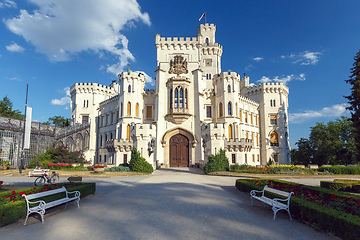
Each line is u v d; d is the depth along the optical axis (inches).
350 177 1141.1
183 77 1786.4
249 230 350.6
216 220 395.2
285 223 388.2
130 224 372.5
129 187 758.5
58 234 332.8
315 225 358.9
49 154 1724.9
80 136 2253.9
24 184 823.7
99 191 687.1
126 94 1850.4
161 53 1886.1
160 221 386.3
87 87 2404.0
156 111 1784.0
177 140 1758.1
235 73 1915.6
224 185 818.2
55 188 525.3
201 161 1646.2
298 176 1104.8
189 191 665.0
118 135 1851.6
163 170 1494.8
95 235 326.6
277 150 2229.3
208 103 1952.5
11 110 2738.7
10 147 1743.4
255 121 2267.5
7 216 371.6
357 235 286.4
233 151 1779.0
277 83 2322.8
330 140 2174.0
